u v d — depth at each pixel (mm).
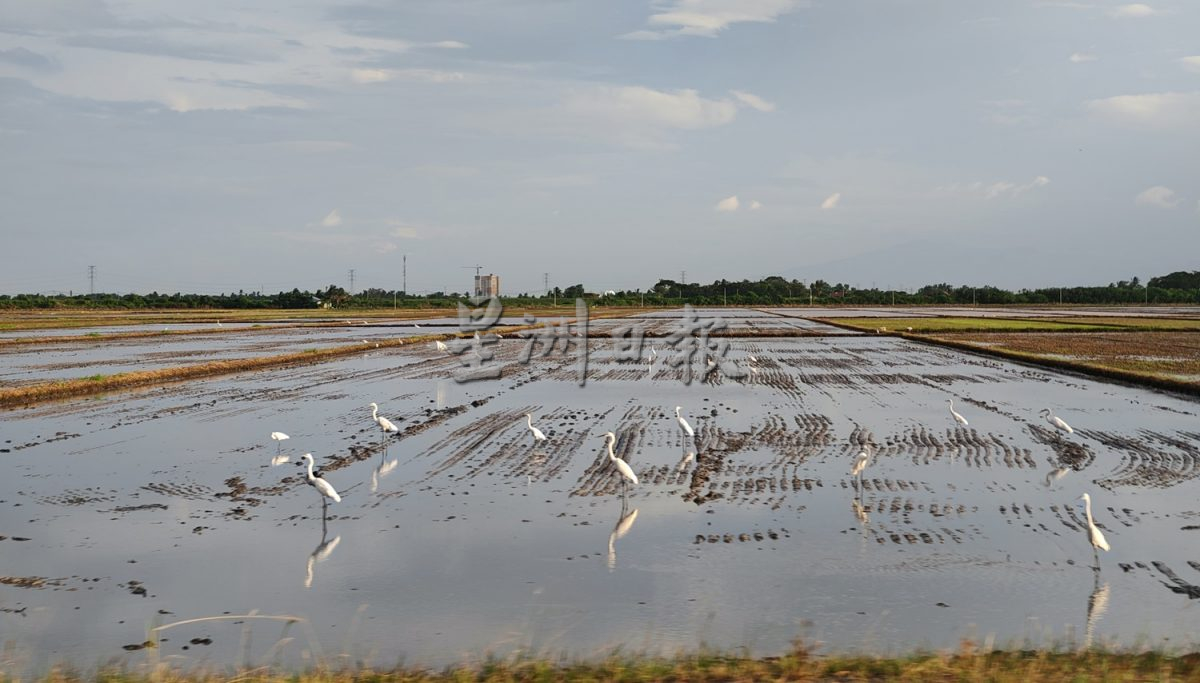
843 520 17531
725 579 14328
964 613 12992
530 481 20781
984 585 14094
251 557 15438
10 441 25641
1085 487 20172
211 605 13344
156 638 12172
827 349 60500
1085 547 15938
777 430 27500
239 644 11969
